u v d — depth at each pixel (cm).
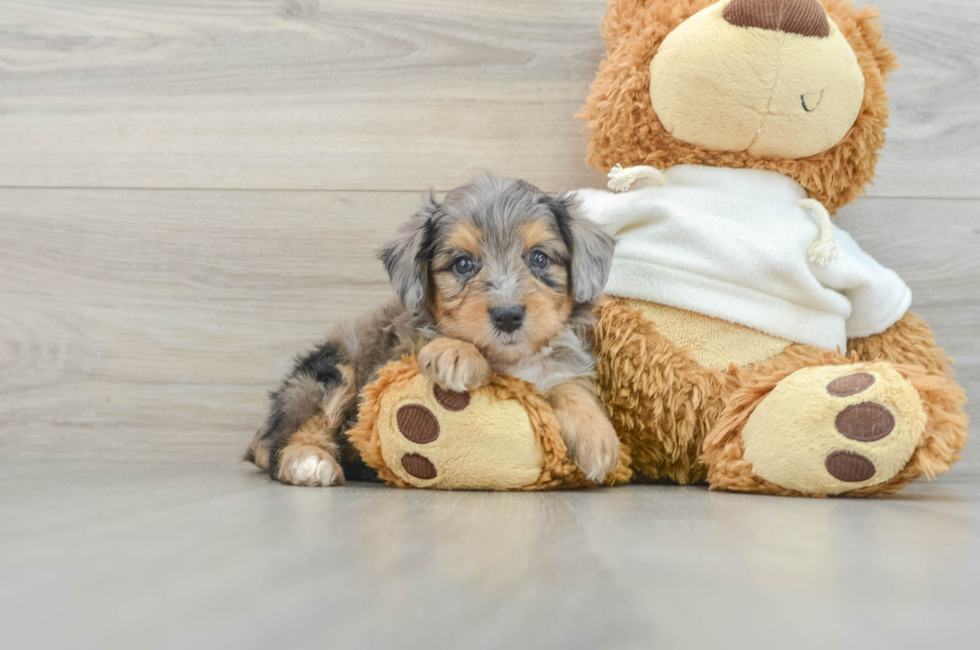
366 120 273
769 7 199
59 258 275
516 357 187
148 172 276
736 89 205
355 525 120
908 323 227
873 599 76
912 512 148
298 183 274
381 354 211
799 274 208
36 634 62
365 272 273
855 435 169
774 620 68
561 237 198
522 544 103
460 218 192
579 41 271
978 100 269
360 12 272
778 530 120
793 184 227
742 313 208
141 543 103
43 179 277
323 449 206
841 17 220
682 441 207
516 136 272
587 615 68
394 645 59
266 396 272
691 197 218
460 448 176
